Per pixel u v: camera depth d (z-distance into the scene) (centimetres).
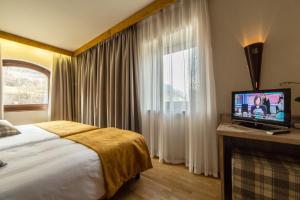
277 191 117
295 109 157
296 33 155
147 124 271
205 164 198
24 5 220
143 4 228
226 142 181
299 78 156
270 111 140
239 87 189
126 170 155
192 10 210
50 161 117
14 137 187
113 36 298
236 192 134
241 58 186
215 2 201
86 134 190
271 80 168
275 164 125
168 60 238
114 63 300
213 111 196
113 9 236
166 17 239
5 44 321
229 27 192
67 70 394
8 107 324
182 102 231
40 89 374
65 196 105
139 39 275
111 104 300
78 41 346
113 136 179
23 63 346
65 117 387
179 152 237
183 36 221
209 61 196
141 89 274
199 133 205
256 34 175
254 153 152
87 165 122
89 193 119
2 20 257
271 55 167
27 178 95
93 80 350
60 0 211
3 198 82
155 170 215
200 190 169
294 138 115
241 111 165
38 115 366
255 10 175
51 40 338
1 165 110
